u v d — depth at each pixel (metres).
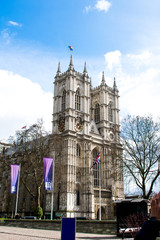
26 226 48.38
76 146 99.69
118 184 107.44
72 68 110.62
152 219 3.46
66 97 106.12
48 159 58.34
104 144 109.88
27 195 106.56
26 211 103.44
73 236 16.80
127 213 28.16
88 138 104.06
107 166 106.00
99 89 123.88
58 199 93.50
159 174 52.50
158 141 55.12
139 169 53.38
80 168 99.38
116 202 28.88
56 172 83.38
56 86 113.31
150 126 56.72
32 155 71.88
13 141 76.75
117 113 124.38
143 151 54.88
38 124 75.38
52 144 84.00
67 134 96.56
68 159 93.50
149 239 3.31
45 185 56.41
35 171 70.81
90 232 36.47
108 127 115.81
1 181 116.81
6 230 39.69
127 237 26.53
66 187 89.94
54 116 108.50
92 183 95.94
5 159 88.06
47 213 90.06
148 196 50.59
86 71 115.50
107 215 98.56
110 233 34.19
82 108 109.12
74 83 108.50
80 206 93.00
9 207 110.12
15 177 65.56
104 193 100.50
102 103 119.12
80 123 105.00
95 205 95.31
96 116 121.31
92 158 106.00
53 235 31.62
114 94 127.00
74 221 17.03
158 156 53.72
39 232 36.66
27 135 73.75
